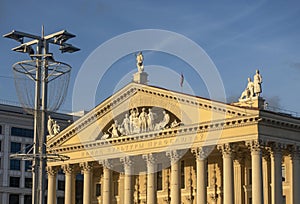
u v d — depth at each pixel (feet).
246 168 313.53
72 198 359.87
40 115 155.84
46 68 155.63
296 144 293.64
